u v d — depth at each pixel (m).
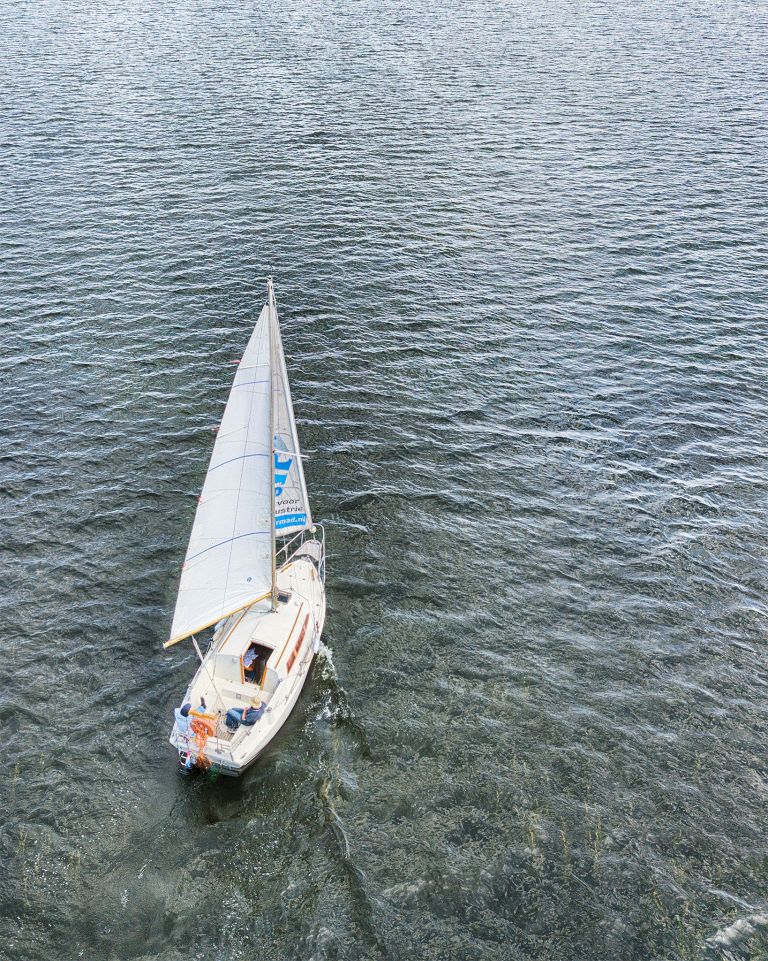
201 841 21.56
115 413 39.31
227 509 25.50
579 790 23.36
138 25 118.38
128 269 52.16
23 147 70.25
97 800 22.62
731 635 28.89
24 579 29.95
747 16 126.50
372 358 44.44
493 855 21.45
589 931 19.86
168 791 22.95
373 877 20.80
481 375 43.44
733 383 43.47
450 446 38.16
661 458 37.75
